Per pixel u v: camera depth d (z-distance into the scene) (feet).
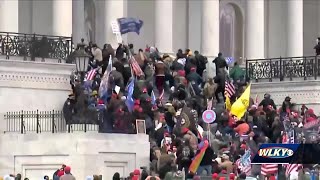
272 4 553.64
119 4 491.72
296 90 482.69
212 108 431.84
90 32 501.97
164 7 508.53
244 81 479.41
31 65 419.54
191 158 394.73
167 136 406.00
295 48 535.60
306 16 571.69
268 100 453.99
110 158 389.80
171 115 417.49
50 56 425.28
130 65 437.17
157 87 444.96
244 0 549.13
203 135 412.16
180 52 460.14
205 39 511.81
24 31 484.74
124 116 398.21
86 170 384.88
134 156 393.50
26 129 404.36
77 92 393.50
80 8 500.74
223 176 379.55
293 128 424.46
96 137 387.96
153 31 524.11
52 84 422.82
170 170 381.60
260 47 526.16
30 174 388.78
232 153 408.67
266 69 492.13
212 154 391.86
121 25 488.85
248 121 433.89
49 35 446.60
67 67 424.46
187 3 534.78
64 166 371.76
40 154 387.96
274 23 553.64
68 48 428.56
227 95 448.65
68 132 387.34
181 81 445.78
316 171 382.63
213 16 513.04
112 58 434.71
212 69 485.97
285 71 488.02
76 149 385.29
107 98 409.69
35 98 420.36
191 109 418.92
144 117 408.05
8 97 416.26
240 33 549.95
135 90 424.46
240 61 540.11
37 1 484.33
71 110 392.88
